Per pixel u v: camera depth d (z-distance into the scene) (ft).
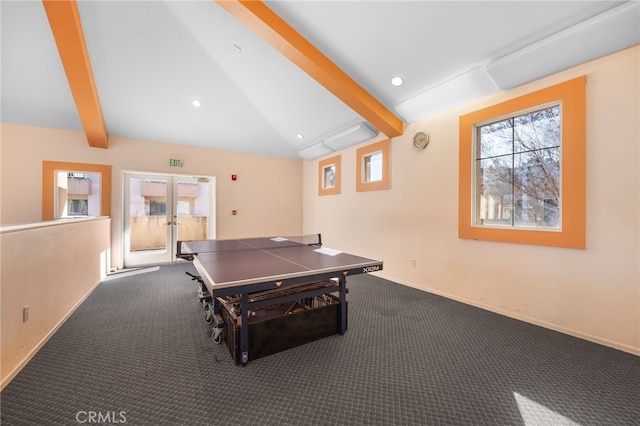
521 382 5.94
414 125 13.10
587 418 4.92
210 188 19.93
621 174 7.23
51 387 5.65
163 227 18.30
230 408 5.14
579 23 7.31
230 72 13.42
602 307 7.57
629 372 6.27
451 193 11.51
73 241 9.78
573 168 7.96
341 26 9.52
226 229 20.07
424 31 8.99
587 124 7.78
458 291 11.25
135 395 5.47
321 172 20.56
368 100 12.39
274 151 21.18
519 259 9.35
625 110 7.16
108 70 12.19
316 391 5.63
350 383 5.90
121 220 16.65
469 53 9.26
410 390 5.68
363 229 16.34
